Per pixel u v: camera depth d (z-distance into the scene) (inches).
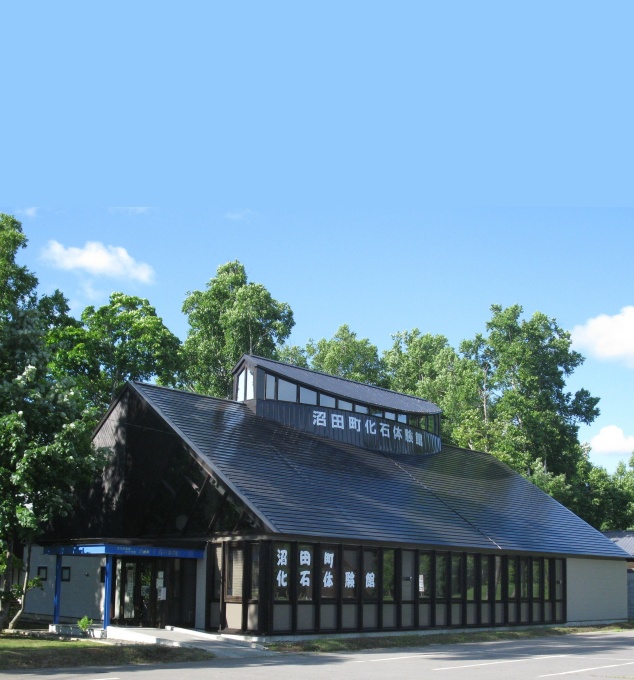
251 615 919.7
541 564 1341.0
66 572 1138.7
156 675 623.5
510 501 1477.6
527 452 2539.4
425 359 3371.1
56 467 903.7
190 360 2325.3
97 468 958.4
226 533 956.0
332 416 1321.4
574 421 2741.1
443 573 1143.0
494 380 2802.7
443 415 2775.6
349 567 1010.7
